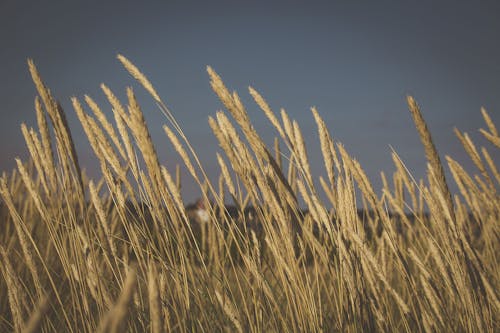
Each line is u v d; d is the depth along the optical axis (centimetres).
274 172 115
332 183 125
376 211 133
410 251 138
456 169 177
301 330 123
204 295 133
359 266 127
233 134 118
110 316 36
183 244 115
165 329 109
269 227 120
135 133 101
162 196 108
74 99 118
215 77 110
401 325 163
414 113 104
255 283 137
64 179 116
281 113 126
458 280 119
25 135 118
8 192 117
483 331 118
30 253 118
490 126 165
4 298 194
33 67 107
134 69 115
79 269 119
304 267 125
